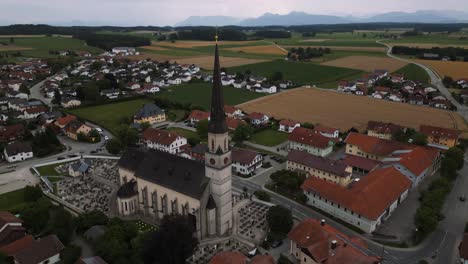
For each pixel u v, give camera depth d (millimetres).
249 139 190500
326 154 168000
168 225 88312
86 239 101000
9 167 155000
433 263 93250
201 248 99188
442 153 162500
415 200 126312
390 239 104000
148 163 115500
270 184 138250
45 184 138000
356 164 149625
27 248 89750
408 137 179375
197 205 101125
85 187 136125
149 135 180250
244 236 105188
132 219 114750
